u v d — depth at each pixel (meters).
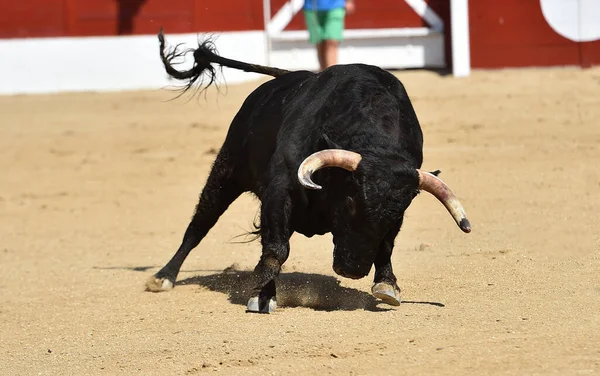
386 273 13.94
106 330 14.19
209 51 17.06
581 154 27.83
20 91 39.28
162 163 30.58
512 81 37.03
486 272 16.16
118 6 39.00
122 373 12.05
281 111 14.87
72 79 39.22
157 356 12.60
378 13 38.88
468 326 12.79
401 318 13.41
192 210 25.33
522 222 20.36
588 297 14.10
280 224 13.80
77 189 28.38
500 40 38.56
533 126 31.53
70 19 38.97
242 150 15.73
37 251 21.45
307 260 18.19
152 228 23.42
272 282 14.31
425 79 37.72
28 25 38.97
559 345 11.69
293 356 11.99
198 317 14.41
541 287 14.89
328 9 33.38
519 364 11.05
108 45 39.12
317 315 13.88
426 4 38.88
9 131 34.38
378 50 38.91
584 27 38.38
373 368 11.29
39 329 14.58
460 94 35.62
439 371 11.00
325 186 13.15
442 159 28.34
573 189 23.69
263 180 15.15
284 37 38.66
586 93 35.12
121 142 32.91
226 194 16.42
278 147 14.09
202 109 36.03
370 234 12.67
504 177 25.67
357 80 13.91
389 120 13.40
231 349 12.49
